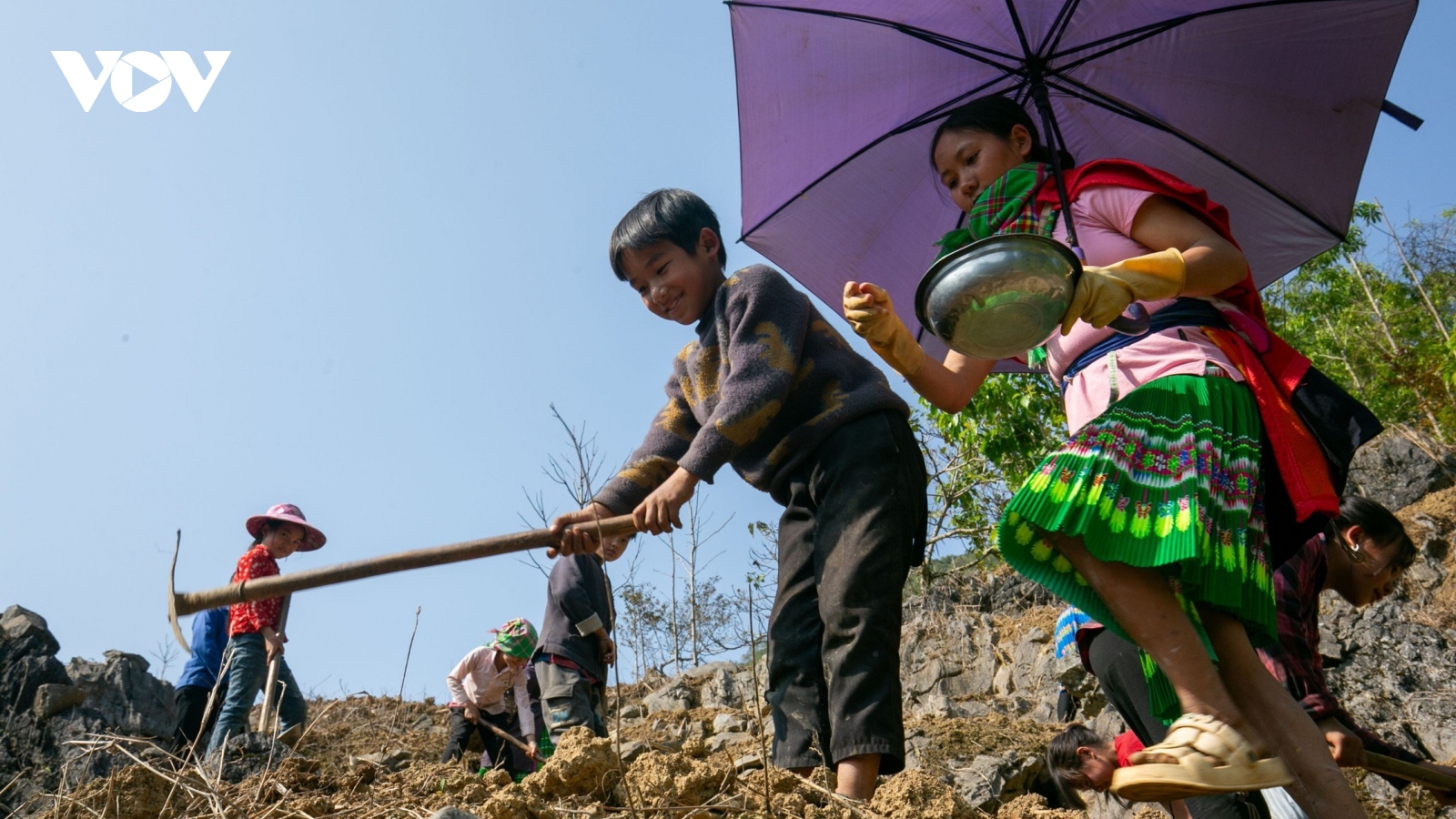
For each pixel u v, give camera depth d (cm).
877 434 328
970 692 912
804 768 318
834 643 306
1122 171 227
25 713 795
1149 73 314
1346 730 331
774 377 326
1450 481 1079
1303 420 223
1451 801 340
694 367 354
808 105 358
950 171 267
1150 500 203
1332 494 211
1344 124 303
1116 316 203
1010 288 191
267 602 644
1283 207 311
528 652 652
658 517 319
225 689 661
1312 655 338
